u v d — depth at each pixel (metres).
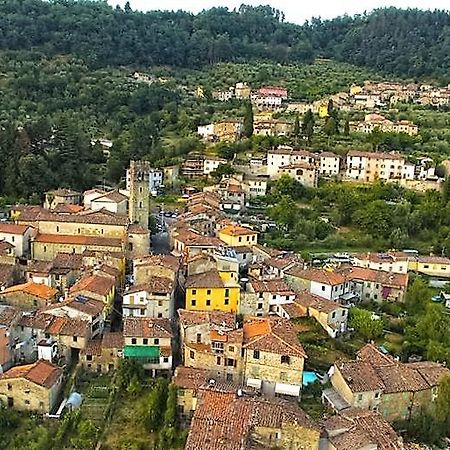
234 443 74.62
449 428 94.81
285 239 173.88
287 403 85.56
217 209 182.50
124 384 95.38
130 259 138.88
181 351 102.56
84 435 84.75
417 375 98.94
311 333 115.62
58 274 124.94
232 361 95.50
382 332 121.62
